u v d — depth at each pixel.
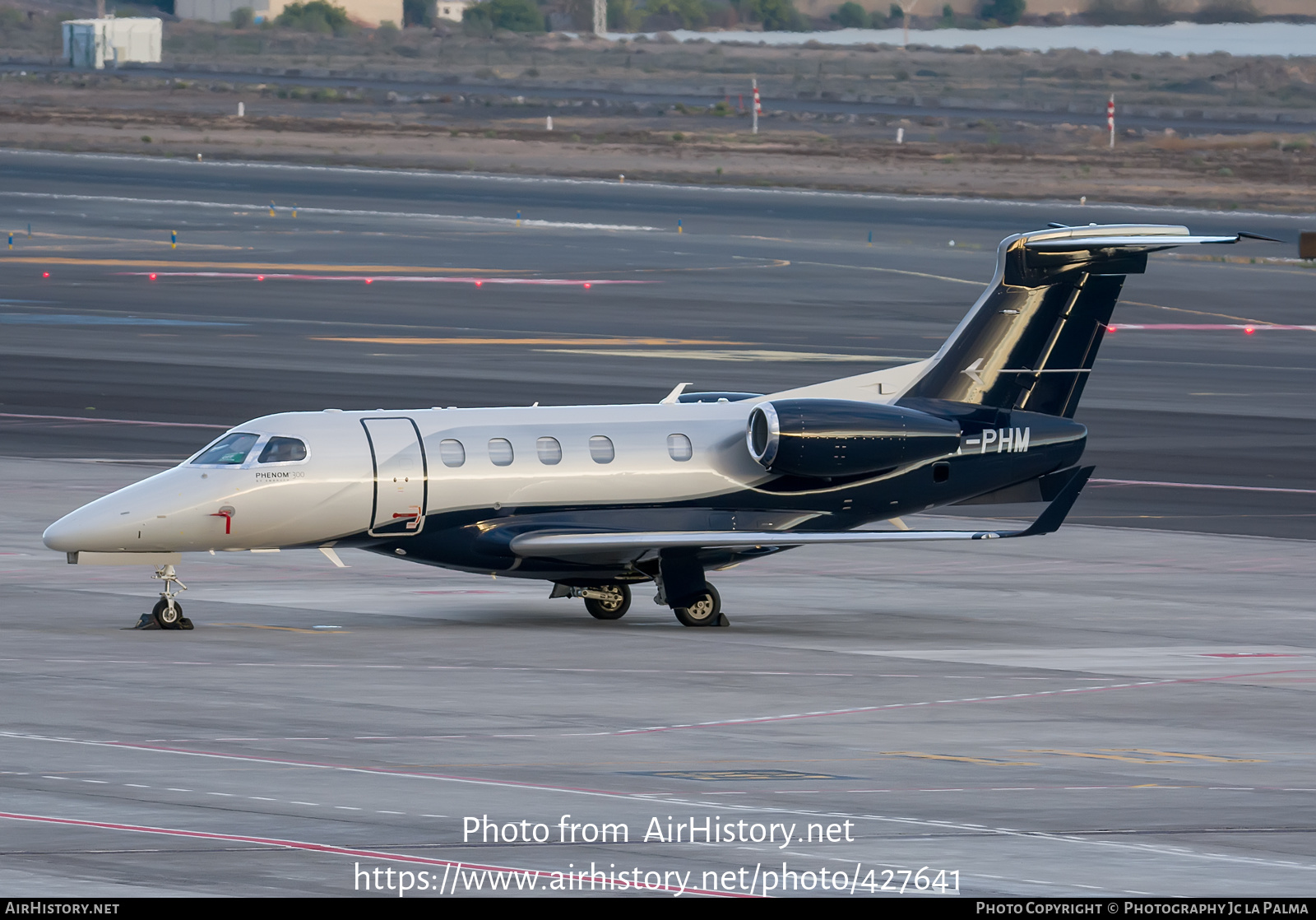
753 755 74.31
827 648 101.69
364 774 69.31
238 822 61.62
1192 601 119.44
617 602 110.81
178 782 67.44
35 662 91.81
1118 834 61.97
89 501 145.38
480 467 106.75
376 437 105.69
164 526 101.94
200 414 189.75
